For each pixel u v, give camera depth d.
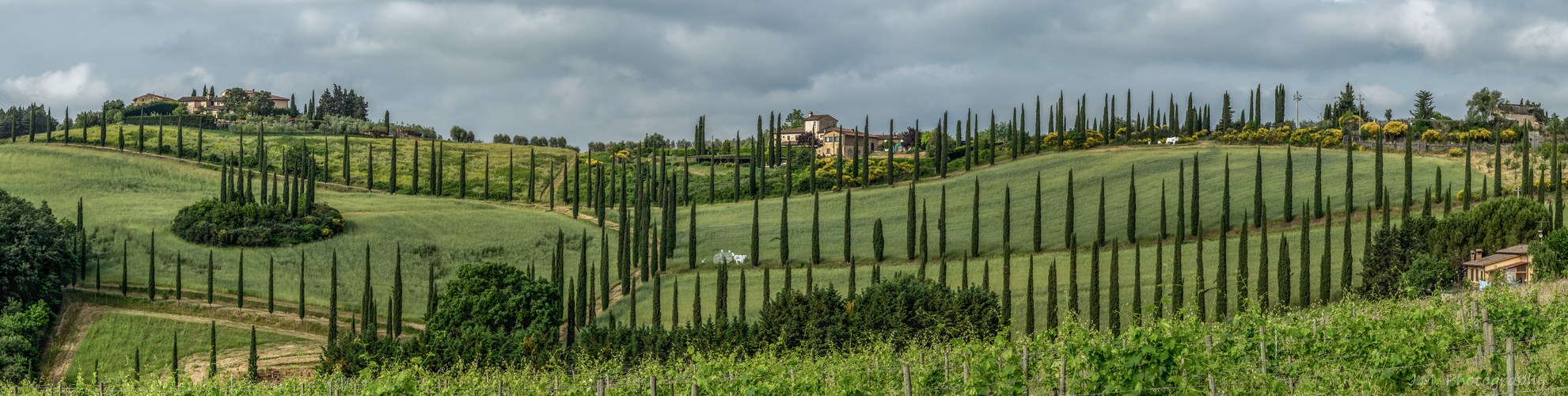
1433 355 23.44
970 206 136.00
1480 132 131.75
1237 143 154.12
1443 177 117.19
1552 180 103.75
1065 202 131.25
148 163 165.12
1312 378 23.38
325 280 114.56
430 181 167.50
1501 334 26.66
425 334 71.44
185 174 161.62
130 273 109.94
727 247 125.88
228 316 100.44
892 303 70.19
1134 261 100.81
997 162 160.88
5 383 75.25
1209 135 163.25
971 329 62.88
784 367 32.78
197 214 124.88
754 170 159.62
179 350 92.56
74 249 106.38
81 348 92.12
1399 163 126.06
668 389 32.31
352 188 166.38
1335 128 151.00
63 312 98.19
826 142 199.50
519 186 171.88
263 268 115.44
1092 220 120.38
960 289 74.94
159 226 126.44
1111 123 169.25
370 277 113.44
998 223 126.44
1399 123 140.75
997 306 73.38
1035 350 25.61
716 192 160.00
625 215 126.00
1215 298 79.62
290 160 174.25
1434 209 104.62
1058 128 164.75
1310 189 119.50
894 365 31.88
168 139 181.62
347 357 68.69
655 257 116.56
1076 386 21.89
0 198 104.75
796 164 172.25
